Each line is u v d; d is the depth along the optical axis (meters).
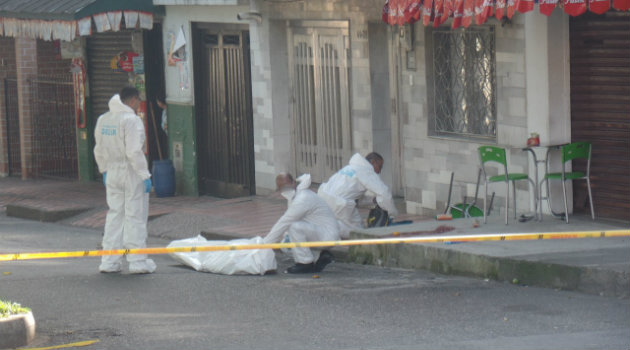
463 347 11.84
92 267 19.34
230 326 13.77
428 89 22.61
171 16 30.25
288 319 14.09
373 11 24.02
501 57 20.69
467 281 16.47
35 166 36.91
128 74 32.47
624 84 19.31
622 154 19.53
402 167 24.72
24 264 20.02
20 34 31.22
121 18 29.61
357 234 19.41
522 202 20.55
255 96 28.02
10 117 38.31
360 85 24.89
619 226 19.00
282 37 27.30
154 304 15.49
